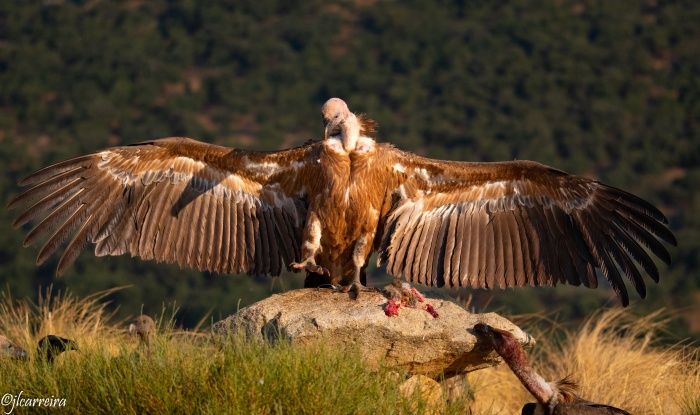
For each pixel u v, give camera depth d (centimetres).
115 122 7912
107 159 1180
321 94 8806
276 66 9375
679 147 7406
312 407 913
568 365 1402
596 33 9469
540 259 1203
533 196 1202
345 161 1170
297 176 1198
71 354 1080
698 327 3022
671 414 1254
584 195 1183
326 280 1219
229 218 1214
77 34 9125
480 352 1073
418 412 949
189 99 8456
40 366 1024
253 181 1208
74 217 1180
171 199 1202
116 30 9488
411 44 9600
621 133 7675
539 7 10044
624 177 7044
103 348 1061
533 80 8475
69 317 1459
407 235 1213
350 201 1173
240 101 8588
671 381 1339
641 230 1170
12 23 9256
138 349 1081
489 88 8494
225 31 9594
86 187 1181
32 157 6769
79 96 8150
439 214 1216
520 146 7462
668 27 9275
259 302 1120
